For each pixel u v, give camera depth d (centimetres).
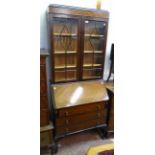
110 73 239
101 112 208
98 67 217
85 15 180
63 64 201
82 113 195
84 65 208
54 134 192
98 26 201
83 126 203
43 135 178
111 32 227
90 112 200
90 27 197
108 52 237
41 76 161
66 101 184
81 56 198
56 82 196
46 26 191
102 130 229
